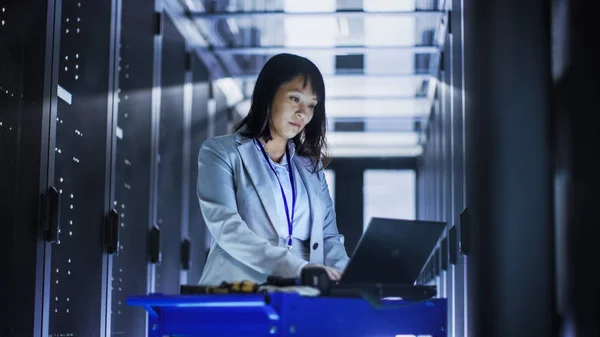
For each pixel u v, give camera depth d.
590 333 2.67
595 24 2.76
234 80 9.09
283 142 3.07
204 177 2.94
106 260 5.21
